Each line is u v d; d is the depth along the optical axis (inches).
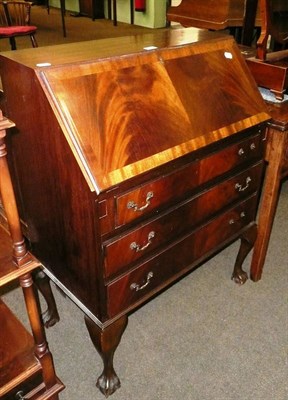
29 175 47.6
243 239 66.7
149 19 222.2
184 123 46.2
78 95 39.0
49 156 41.9
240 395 53.4
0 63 43.1
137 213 43.6
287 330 63.2
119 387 54.0
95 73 40.8
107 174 38.7
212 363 57.7
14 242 37.9
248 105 53.9
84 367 56.9
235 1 89.4
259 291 70.8
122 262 44.9
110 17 247.8
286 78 58.4
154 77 45.2
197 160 48.3
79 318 64.8
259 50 60.1
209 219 56.1
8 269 38.4
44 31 216.8
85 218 41.3
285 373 56.5
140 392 53.6
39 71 37.9
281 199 97.0
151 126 43.2
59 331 62.4
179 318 65.1
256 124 53.9
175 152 44.3
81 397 52.9
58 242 48.9
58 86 38.2
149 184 43.3
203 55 51.2
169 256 51.9
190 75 48.8
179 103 46.4
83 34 209.9
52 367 47.1
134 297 49.6
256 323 64.4
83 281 47.4
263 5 56.4
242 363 57.8
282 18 60.1
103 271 43.4
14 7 139.3
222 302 68.4
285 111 58.3
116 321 47.9
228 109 51.3
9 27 132.2
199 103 48.4
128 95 42.4
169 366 57.1
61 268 51.3
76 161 37.9
